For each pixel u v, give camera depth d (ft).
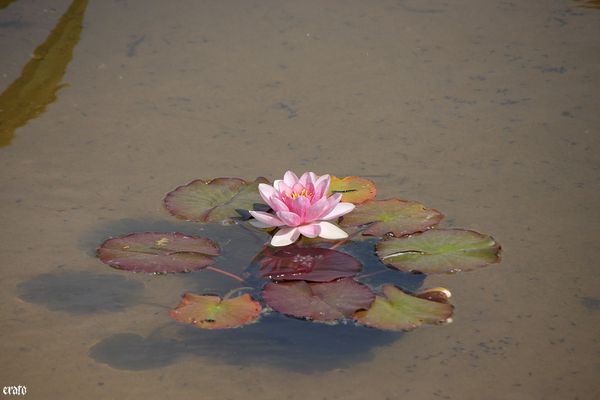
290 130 16.66
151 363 10.66
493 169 15.12
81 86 18.58
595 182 14.65
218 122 17.03
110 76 19.02
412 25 21.58
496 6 22.72
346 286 11.46
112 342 11.05
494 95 17.93
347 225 12.81
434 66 19.33
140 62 19.69
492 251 12.11
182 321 10.77
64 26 21.52
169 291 12.07
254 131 16.65
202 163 15.40
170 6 22.94
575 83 18.31
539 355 10.77
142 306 11.77
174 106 17.70
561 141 16.02
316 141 16.19
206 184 13.98
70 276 12.42
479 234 12.55
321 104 17.72
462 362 10.65
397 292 11.46
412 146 15.96
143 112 17.47
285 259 12.31
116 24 21.67
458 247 12.23
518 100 17.67
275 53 20.11
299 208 12.30
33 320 11.48
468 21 21.74
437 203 13.99
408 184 14.58
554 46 20.12
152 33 21.16
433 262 11.84
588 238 13.11
